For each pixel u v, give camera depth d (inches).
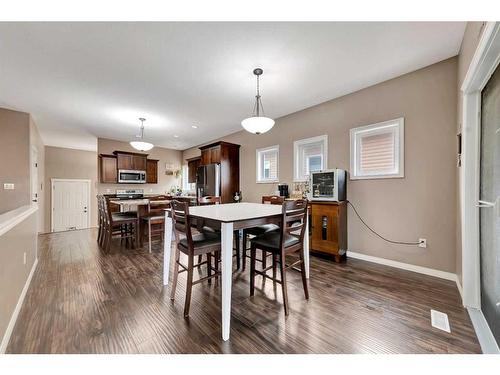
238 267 114.3
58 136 227.8
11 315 64.1
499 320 56.1
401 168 110.3
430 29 77.0
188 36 79.7
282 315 71.1
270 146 183.2
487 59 57.0
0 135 148.1
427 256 103.3
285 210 72.7
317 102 144.3
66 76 108.0
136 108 151.3
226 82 115.1
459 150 86.0
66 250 148.5
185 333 62.2
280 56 92.4
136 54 90.6
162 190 292.4
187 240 74.2
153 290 89.0
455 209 95.8
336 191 120.9
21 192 154.4
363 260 124.1
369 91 122.1
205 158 223.5
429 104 102.0
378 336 60.6
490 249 63.6
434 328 63.7
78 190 282.8
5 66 98.8
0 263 56.7
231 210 88.4
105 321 67.5
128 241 171.5
